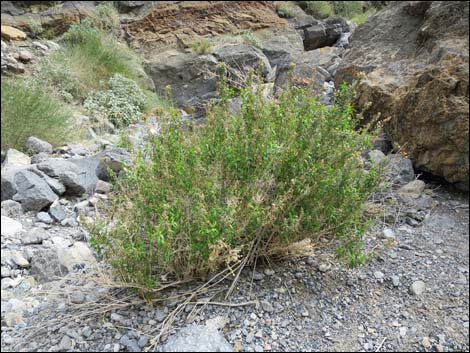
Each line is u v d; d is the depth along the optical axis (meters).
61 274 2.47
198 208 2.01
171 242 2.09
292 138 2.30
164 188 2.17
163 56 8.00
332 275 2.40
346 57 4.89
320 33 9.85
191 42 8.28
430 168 3.35
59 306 2.22
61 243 2.83
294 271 2.39
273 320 2.09
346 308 2.21
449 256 2.58
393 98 3.71
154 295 2.21
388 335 2.07
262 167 2.22
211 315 2.08
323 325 2.10
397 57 4.28
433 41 3.96
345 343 2.02
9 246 2.76
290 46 8.13
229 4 9.42
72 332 2.03
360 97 4.06
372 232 2.79
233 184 2.24
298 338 2.02
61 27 8.17
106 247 2.26
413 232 2.82
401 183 3.30
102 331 2.03
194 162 2.21
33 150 4.23
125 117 5.62
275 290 2.25
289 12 10.16
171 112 2.52
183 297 2.17
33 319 2.17
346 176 2.25
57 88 5.99
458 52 3.49
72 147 4.49
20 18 8.09
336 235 2.34
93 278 2.23
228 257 2.05
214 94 6.82
